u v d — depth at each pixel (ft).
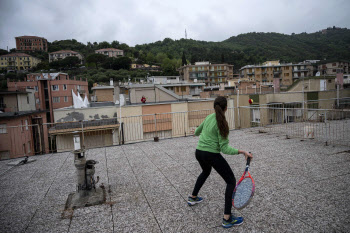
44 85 189.16
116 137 53.47
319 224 9.61
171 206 12.09
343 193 12.21
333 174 14.96
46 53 406.41
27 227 10.73
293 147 22.77
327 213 10.40
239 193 9.79
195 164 19.01
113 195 13.87
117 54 465.47
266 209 11.16
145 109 60.44
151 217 11.10
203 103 66.28
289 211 10.82
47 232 10.25
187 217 10.89
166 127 60.70
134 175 17.25
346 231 9.02
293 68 306.14
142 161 20.90
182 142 28.48
